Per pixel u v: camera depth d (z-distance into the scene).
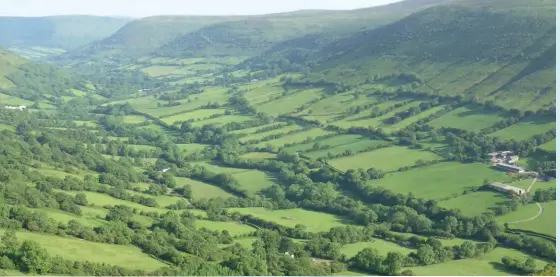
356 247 180.88
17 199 169.50
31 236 147.50
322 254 169.38
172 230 172.25
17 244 134.88
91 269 132.62
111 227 163.25
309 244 172.25
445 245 183.25
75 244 149.12
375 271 160.62
